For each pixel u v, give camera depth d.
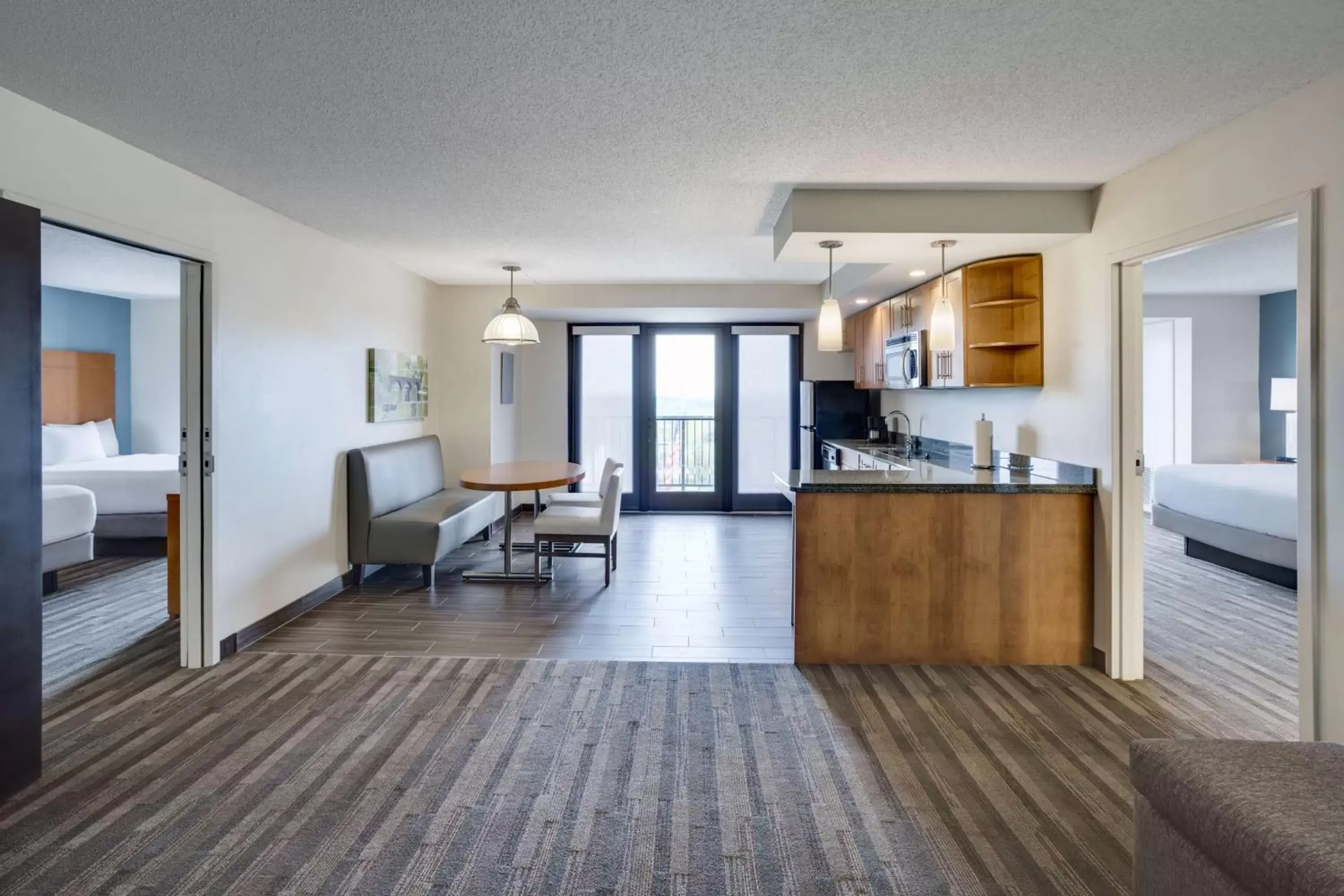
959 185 3.27
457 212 3.83
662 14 1.85
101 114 2.51
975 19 1.86
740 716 2.83
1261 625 4.00
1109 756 2.51
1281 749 1.45
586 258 5.11
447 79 2.23
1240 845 1.20
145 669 3.31
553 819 2.12
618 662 3.43
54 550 4.59
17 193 2.35
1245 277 5.79
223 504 3.42
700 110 2.46
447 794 2.25
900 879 1.86
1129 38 1.96
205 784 2.30
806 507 3.41
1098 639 3.36
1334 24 1.87
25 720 2.27
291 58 2.10
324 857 1.93
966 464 4.88
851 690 3.11
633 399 7.62
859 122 2.55
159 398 7.34
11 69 2.17
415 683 3.15
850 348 7.21
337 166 3.07
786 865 1.92
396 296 5.41
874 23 1.89
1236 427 6.83
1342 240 2.10
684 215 3.87
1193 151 2.69
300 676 3.23
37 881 1.82
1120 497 3.22
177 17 1.88
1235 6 1.79
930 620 3.43
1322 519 2.15
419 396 5.83
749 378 7.61
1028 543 3.42
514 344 5.35
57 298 6.62
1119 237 3.13
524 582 4.90
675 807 2.19
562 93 2.33
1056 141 2.72
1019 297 3.91
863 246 3.61
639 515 7.54
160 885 1.82
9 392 2.20
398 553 4.75
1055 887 1.83
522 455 7.55
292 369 4.03
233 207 3.47
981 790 2.29
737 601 4.48
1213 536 5.18
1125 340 3.19
